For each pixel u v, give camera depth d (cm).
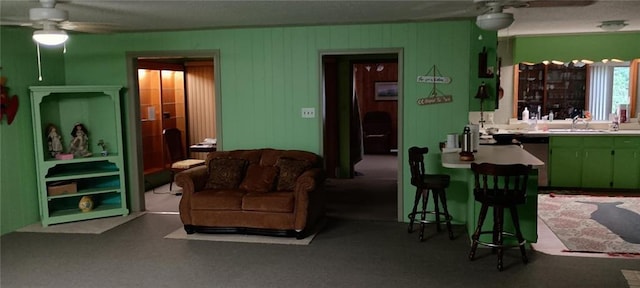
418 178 506
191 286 401
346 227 561
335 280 408
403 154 582
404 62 571
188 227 537
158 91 823
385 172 901
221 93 618
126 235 541
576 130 766
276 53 599
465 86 562
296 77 598
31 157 593
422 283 399
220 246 498
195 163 762
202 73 878
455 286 392
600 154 735
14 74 567
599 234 523
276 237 523
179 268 440
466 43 557
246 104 614
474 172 437
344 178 845
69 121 637
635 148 727
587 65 789
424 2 424
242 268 438
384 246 493
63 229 569
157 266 446
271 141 613
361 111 1147
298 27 589
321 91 594
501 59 788
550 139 741
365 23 568
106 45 632
